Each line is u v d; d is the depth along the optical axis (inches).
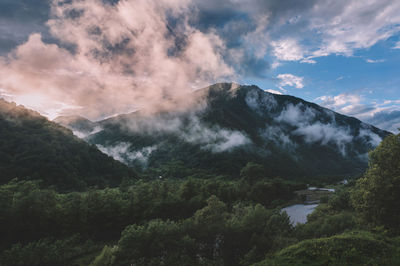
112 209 2338.8
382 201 1174.3
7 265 1521.9
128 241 1462.8
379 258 609.3
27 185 2381.9
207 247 1520.7
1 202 1994.3
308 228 1585.9
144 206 2608.3
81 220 2146.9
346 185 3794.3
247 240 1577.3
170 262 1364.4
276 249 1363.2
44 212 2063.2
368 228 1238.9
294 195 5275.6
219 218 1707.7
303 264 663.8
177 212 2792.8
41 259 1611.7
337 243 733.3
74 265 1665.8
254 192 4377.5
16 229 1924.2
